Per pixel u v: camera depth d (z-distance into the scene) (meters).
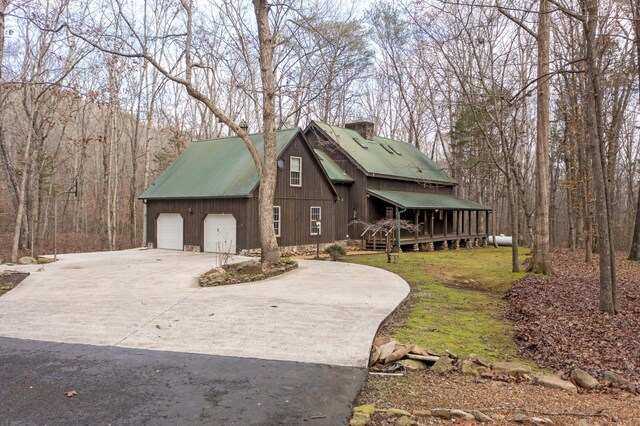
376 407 4.57
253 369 5.42
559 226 37.19
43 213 27.80
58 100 22.67
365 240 24.41
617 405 4.83
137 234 36.72
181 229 20.97
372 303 9.29
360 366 5.58
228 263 14.12
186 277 12.27
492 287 13.70
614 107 19.06
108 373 5.24
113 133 26.50
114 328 7.16
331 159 25.38
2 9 13.38
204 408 4.35
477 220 31.77
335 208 23.34
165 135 37.62
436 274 15.72
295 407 4.40
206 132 34.12
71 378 5.07
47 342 6.43
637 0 9.84
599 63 16.19
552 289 11.95
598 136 9.10
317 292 10.45
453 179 31.86
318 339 6.64
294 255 20.50
